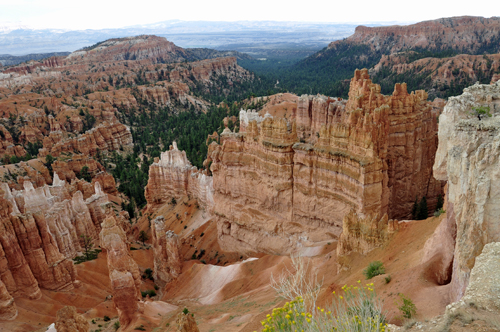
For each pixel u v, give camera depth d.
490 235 19.55
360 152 48.00
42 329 48.78
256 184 62.34
